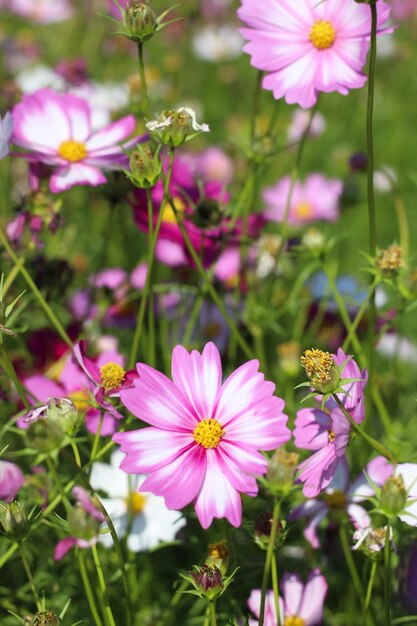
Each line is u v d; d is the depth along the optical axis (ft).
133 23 2.75
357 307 3.66
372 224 2.84
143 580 3.12
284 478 2.47
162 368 3.51
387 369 3.74
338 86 2.89
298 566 3.03
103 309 3.43
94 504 2.55
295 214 4.12
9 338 3.40
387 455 2.56
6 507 2.56
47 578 3.02
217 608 3.01
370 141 2.75
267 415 2.54
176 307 3.64
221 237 3.22
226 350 3.52
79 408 2.95
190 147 4.69
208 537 3.12
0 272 3.37
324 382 2.49
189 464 2.52
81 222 4.27
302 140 3.21
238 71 6.40
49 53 6.01
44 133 3.11
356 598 3.07
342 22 2.92
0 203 3.87
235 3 6.57
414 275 2.96
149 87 4.19
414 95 5.86
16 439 3.20
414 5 6.42
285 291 3.87
